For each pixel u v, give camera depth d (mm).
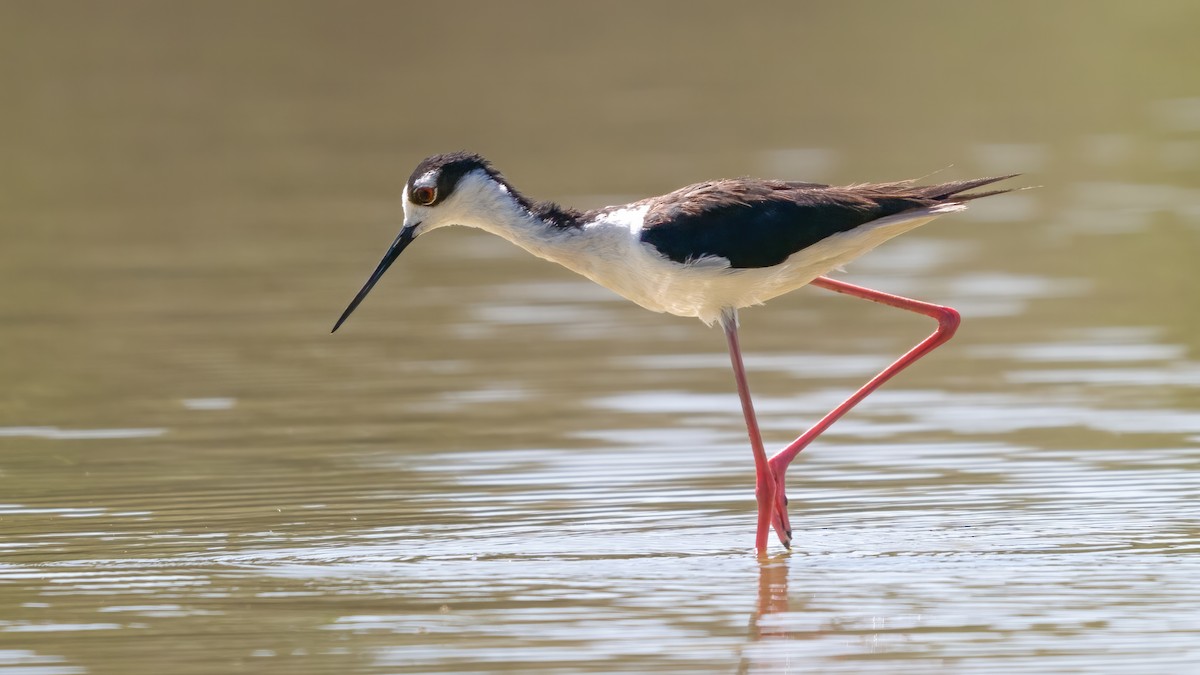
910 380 15359
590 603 9758
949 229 21781
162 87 30828
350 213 22781
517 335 17328
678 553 10773
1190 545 10578
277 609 9703
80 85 31000
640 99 29250
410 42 34688
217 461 13016
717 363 16188
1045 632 9125
